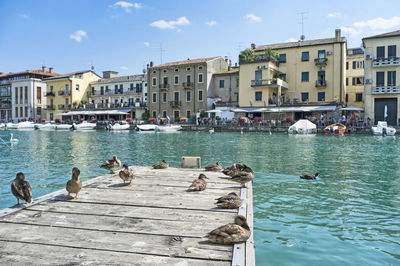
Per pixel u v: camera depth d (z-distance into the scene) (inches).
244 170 371.2
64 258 163.5
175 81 2490.2
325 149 911.7
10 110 3521.2
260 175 522.9
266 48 2111.2
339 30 1972.2
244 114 2113.7
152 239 188.7
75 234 195.5
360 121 1656.0
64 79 3019.2
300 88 2082.9
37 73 3378.4
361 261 221.5
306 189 423.5
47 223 214.4
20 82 3321.9
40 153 849.5
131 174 335.9
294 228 281.7
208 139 1330.0
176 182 352.8
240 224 198.1
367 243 250.8
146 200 274.2
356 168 592.1
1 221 217.3
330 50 1977.1
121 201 270.1
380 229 279.7
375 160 693.3
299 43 2122.3
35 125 2480.3
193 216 231.3
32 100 3225.9
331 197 382.6
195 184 313.4
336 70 1957.4
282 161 681.6
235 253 169.2
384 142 1125.7
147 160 716.7
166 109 2539.4
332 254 231.8
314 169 580.7
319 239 258.1
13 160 715.4
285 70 2130.9
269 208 338.6
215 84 2406.5
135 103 2667.3
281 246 244.7
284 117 1999.3
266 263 218.1
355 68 2130.9
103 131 2101.4
